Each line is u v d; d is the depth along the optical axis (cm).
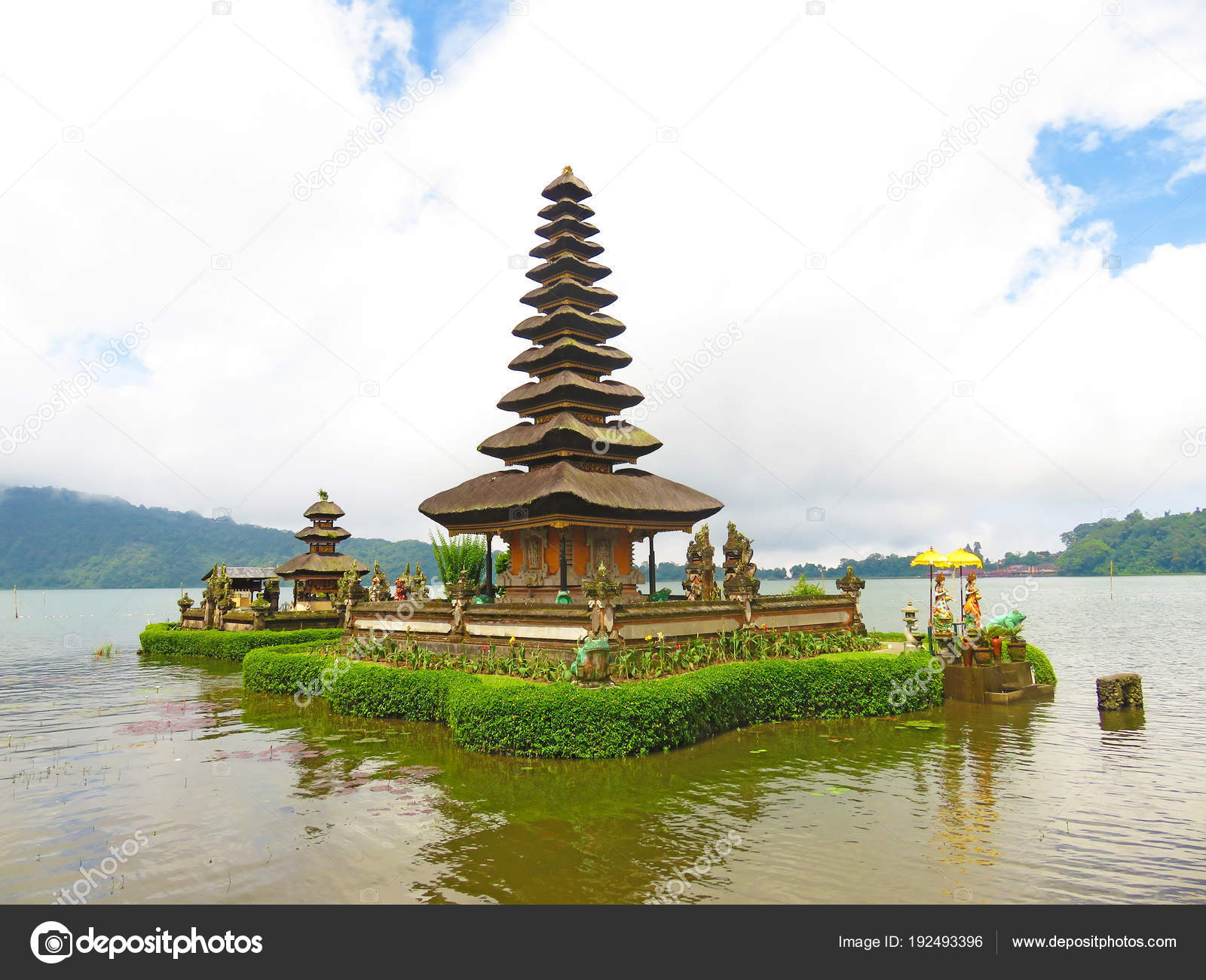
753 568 2355
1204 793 1274
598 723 1545
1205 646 4059
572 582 2430
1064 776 1384
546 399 2580
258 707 2311
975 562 2345
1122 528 12656
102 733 1912
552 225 2764
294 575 4541
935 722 1934
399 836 1090
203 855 1029
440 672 1989
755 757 1548
